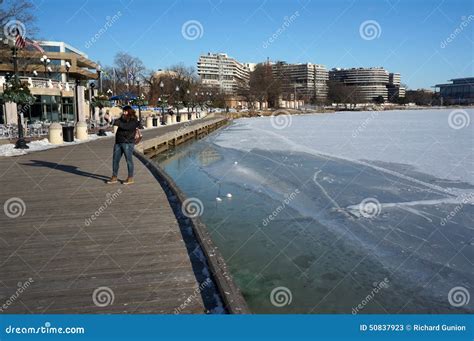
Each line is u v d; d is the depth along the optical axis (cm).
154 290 420
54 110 3444
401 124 4419
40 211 720
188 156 2320
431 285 592
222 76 12006
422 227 822
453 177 1312
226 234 847
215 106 9538
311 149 2266
